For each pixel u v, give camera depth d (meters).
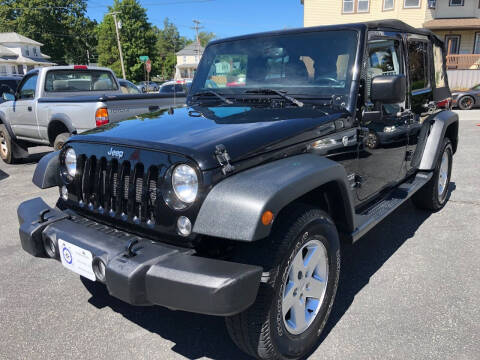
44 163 2.99
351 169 2.95
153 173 2.22
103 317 2.90
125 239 2.30
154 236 2.26
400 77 2.71
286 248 2.12
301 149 2.46
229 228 1.89
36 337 2.68
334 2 23.36
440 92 4.68
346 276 3.37
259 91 3.23
